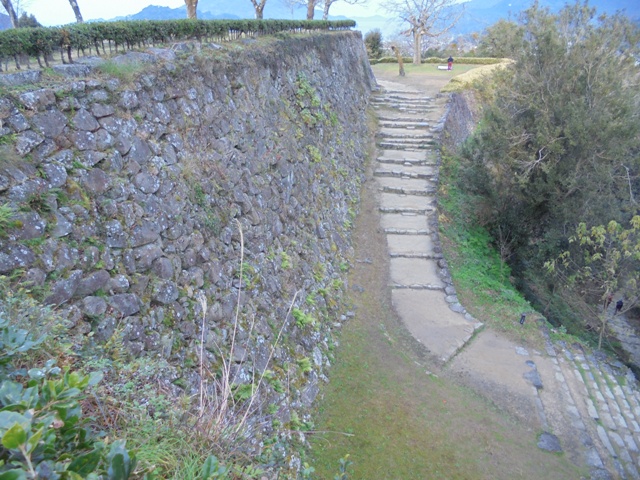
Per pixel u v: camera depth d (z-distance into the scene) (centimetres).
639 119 1224
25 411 184
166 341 540
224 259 716
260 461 448
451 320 1091
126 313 508
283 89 1145
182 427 337
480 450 747
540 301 1390
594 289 1433
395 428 754
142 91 641
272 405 624
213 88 820
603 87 1219
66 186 494
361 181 1585
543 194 1325
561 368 996
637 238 1155
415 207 1495
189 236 648
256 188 875
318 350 848
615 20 1286
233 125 852
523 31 1356
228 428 359
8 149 448
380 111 2075
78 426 238
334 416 745
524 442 788
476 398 874
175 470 281
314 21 1738
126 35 698
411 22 3186
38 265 438
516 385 923
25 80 512
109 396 342
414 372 909
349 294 1118
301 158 1138
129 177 577
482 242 1484
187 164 690
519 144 1339
